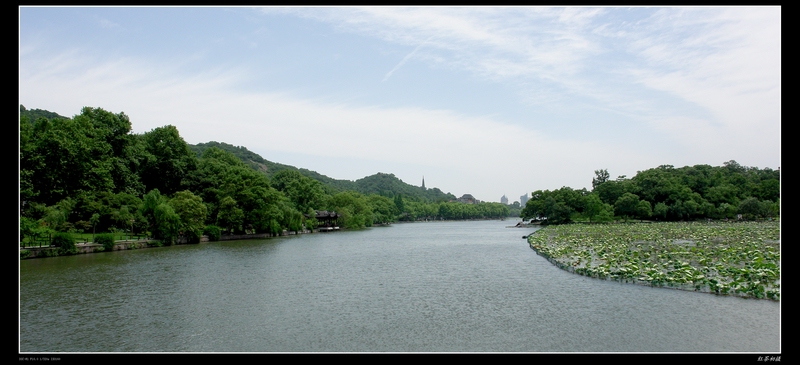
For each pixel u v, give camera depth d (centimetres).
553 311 2428
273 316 2417
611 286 3130
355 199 16962
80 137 6556
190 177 9919
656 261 3978
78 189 6650
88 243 6112
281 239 9412
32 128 6319
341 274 3950
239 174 9894
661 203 12875
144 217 7375
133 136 9319
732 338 1902
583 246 5650
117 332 2134
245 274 3972
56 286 3338
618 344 1858
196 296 2958
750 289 2650
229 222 9281
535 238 7275
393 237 10294
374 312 2489
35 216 5734
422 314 2430
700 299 2627
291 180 14538
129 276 3844
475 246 7156
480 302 2705
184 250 6506
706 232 7325
